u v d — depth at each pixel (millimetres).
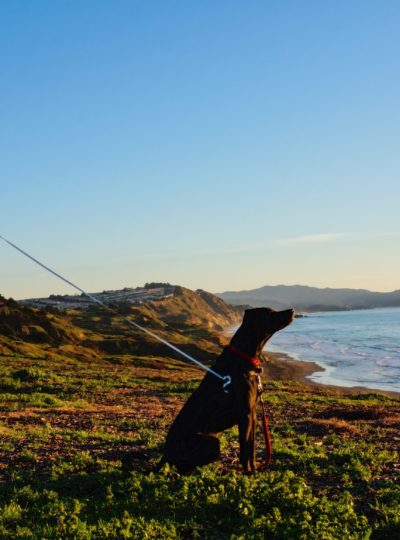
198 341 78188
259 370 8898
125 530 7098
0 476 10055
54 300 164000
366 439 14133
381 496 8734
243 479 8578
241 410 8633
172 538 7141
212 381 8742
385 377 57562
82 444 12758
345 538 6938
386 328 168250
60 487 9172
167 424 16219
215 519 7754
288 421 17406
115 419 17266
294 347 107188
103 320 89938
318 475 10008
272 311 8859
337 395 29766
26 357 43281
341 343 113250
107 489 8656
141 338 71312
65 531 7207
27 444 12570
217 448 8711
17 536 7098
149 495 8281
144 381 30781
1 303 66812
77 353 53438
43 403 20797
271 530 7312
